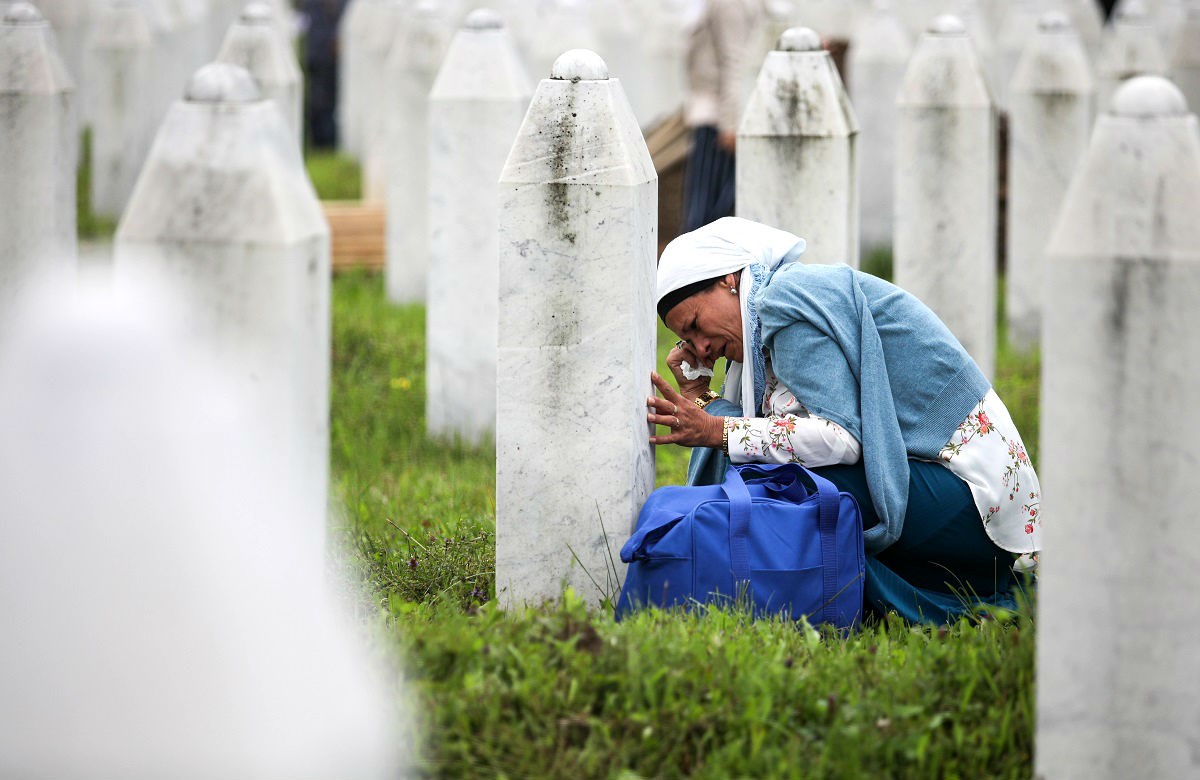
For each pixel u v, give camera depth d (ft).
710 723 22.15
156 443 19.62
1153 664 20.27
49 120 34.42
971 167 46.50
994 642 24.79
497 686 22.63
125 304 20.42
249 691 20.08
